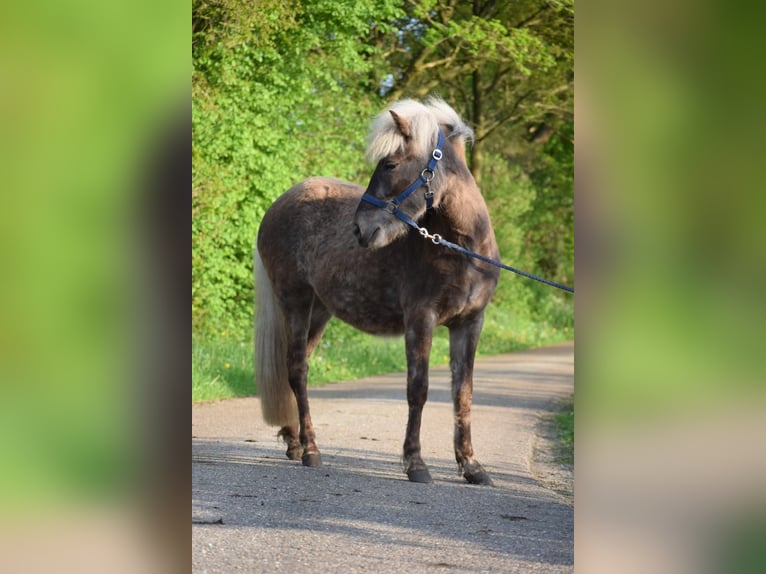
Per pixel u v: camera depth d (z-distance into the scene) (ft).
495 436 24.43
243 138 42.39
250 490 16.28
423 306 18.21
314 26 47.55
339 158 49.55
